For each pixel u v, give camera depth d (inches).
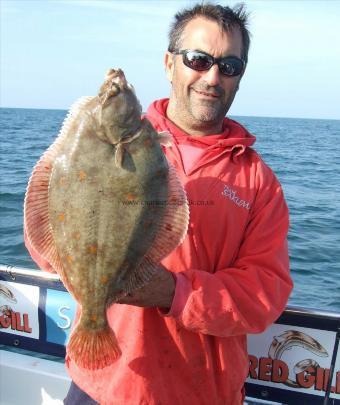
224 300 89.0
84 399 102.3
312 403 118.0
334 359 114.2
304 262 315.6
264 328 94.5
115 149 80.9
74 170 80.7
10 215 429.4
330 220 431.8
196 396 96.2
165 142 86.1
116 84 81.1
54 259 84.2
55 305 130.2
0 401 139.6
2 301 136.4
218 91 99.9
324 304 253.1
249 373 122.2
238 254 98.6
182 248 94.7
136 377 93.4
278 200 101.4
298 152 1250.0
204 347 95.2
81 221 80.6
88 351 82.1
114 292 83.2
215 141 102.0
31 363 138.8
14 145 1125.1
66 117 85.0
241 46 101.2
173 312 87.7
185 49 99.7
